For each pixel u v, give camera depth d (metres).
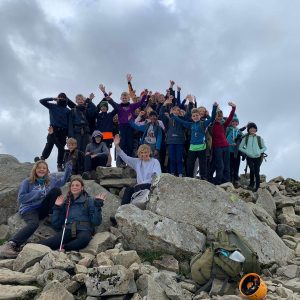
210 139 6.59
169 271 4.23
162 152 6.95
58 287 3.48
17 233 4.57
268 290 3.79
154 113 6.86
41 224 5.02
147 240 4.48
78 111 7.18
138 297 3.51
